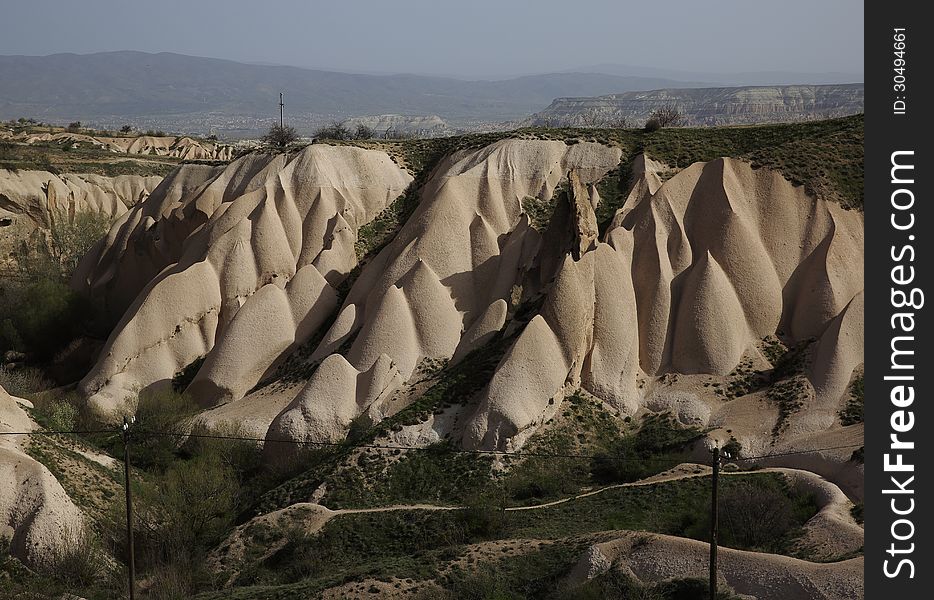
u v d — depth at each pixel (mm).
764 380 36750
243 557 28688
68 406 38719
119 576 27891
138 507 31688
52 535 27844
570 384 35906
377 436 34531
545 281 40281
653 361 37719
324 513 30266
